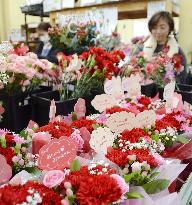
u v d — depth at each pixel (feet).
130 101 4.71
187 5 8.06
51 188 2.13
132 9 7.70
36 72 5.28
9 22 16.76
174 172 2.73
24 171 2.48
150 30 7.93
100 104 4.09
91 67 5.26
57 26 7.73
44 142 2.88
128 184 2.38
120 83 4.63
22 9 10.18
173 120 3.93
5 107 5.08
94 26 7.61
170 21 7.70
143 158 2.64
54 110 3.98
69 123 3.82
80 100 4.18
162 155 3.22
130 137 3.12
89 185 2.01
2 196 1.88
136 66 6.44
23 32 12.94
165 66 6.27
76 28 7.44
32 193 1.96
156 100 4.99
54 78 5.78
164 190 2.58
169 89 4.61
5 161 2.41
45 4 9.23
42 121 5.03
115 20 7.87
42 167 2.40
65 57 5.51
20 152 2.81
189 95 5.66
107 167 2.41
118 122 3.30
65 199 2.03
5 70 4.71
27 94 5.46
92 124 3.55
